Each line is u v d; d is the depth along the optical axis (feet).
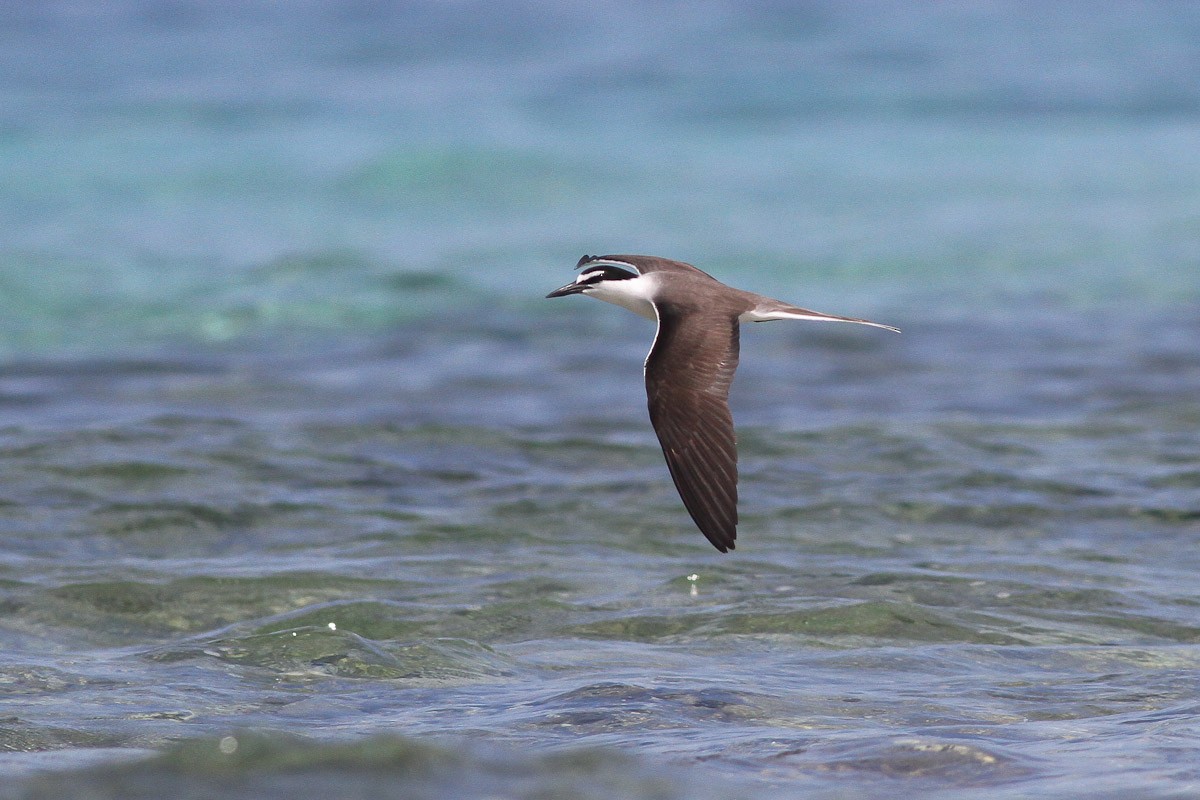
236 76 152.15
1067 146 123.44
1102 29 173.88
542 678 33.53
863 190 109.29
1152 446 53.36
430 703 31.58
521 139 124.88
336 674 33.45
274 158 117.29
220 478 49.06
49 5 194.29
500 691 32.45
